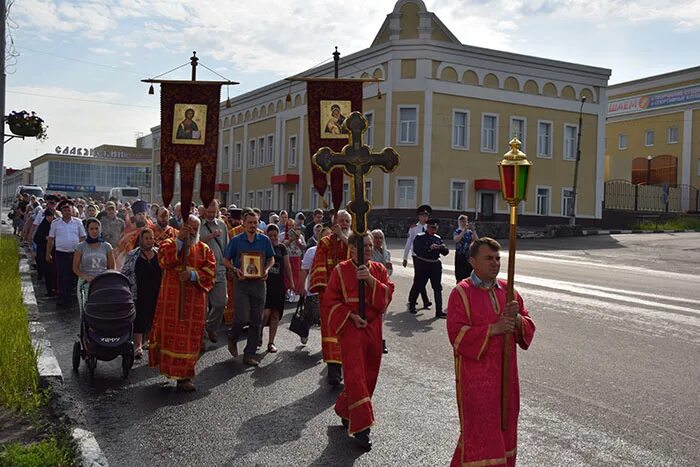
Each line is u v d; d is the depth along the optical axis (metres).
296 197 45.50
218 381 8.08
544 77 41.22
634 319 12.32
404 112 38.00
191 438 6.10
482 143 39.25
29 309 11.84
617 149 57.12
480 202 39.28
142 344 9.71
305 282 10.09
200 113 8.25
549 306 13.77
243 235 9.23
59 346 9.78
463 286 4.59
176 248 7.71
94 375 8.30
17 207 29.34
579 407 7.04
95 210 14.41
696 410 6.97
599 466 5.48
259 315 9.09
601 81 43.06
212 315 10.17
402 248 28.31
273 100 48.41
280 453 5.74
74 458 5.20
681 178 51.94
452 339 4.51
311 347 10.08
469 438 4.43
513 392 4.52
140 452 5.75
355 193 6.36
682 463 5.55
